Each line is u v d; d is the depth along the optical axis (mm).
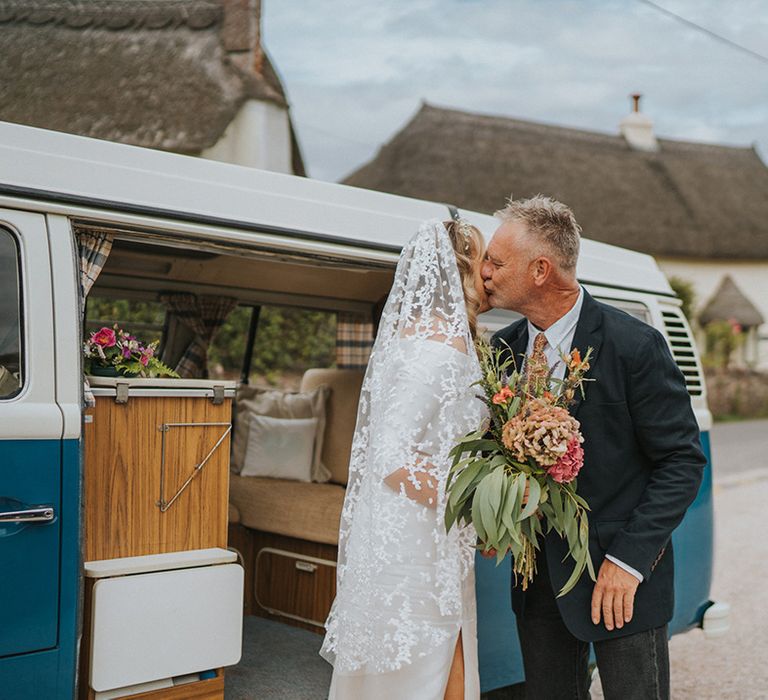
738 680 4980
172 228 2840
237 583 2930
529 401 2537
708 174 27734
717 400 21312
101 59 8898
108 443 2768
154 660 2752
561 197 24344
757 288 27469
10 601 2402
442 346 2670
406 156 23625
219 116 8977
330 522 4062
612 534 2672
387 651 2617
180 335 4719
